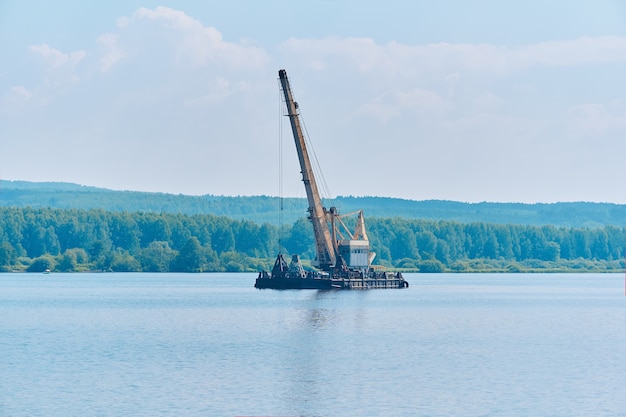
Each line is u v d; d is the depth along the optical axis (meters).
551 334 186.88
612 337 182.38
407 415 111.88
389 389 124.69
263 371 136.12
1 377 131.62
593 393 123.81
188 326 194.38
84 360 146.12
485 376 134.25
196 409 113.62
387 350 157.75
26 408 114.12
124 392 122.00
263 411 113.19
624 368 142.25
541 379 132.75
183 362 143.88
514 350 160.75
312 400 118.31
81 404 115.88
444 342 169.88
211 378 130.75
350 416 111.38
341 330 186.88
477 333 186.00
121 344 164.50
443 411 113.75
